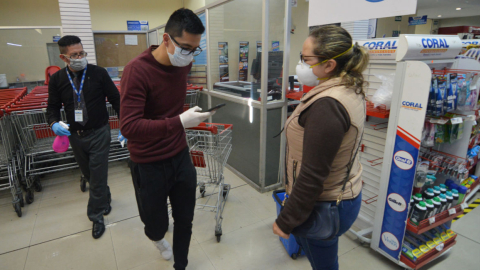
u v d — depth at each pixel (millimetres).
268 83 2746
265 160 2914
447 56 1865
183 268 1776
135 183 1600
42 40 4969
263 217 2568
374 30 3600
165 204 1671
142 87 1312
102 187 2301
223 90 3445
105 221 2551
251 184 3141
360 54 1054
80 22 3613
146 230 1742
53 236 2344
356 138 1043
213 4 3242
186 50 1296
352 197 1157
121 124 1312
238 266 1995
